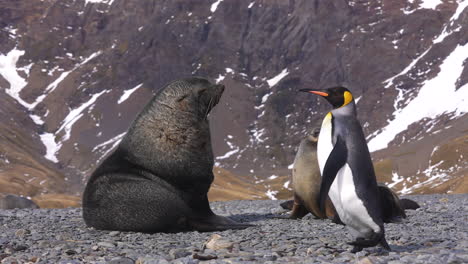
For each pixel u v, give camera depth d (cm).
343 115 716
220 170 18250
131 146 1137
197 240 956
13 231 1141
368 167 690
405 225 1175
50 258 752
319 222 1253
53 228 1193
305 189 1294
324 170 692
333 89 730
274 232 1030
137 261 701
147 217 1084
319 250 746
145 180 1099
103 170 1146
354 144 691
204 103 1129
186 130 1105
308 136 1331
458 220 1272
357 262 622
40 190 19575
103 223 1128
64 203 12850
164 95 1123
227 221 1165
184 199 1130
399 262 611
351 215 693
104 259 738
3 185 18588
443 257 632
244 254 732
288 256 723
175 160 1101
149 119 1122
